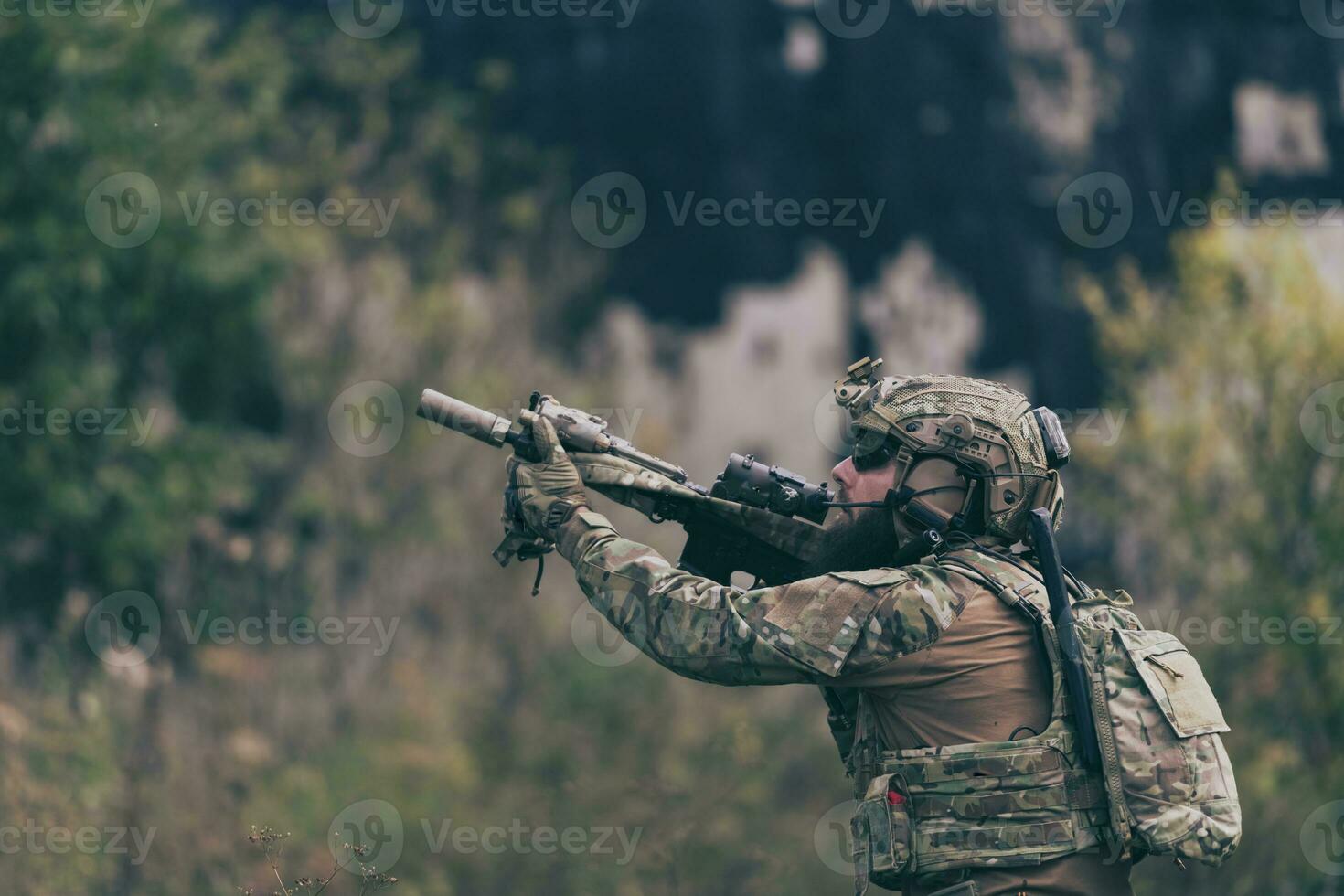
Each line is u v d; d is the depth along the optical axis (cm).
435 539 3878
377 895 2539
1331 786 2544
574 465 864
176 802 2600
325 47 4400
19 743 2380
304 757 3253
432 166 4456
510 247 4491
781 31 4684
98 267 3042
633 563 788
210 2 4256
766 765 3294
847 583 762
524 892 2880
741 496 861
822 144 4716
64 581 3072
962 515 807
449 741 3506
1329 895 2372
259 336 3744
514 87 4650
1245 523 2972
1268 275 3238
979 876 744
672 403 4569
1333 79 4766
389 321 4056
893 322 4675
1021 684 759
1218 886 2384
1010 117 4669
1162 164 4672
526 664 3838
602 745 3484
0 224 2973
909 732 772
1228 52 4706
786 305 4681
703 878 2822
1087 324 4556
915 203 4694
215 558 3384
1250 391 3088
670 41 4659
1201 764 731
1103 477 3241
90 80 3069
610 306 4588
